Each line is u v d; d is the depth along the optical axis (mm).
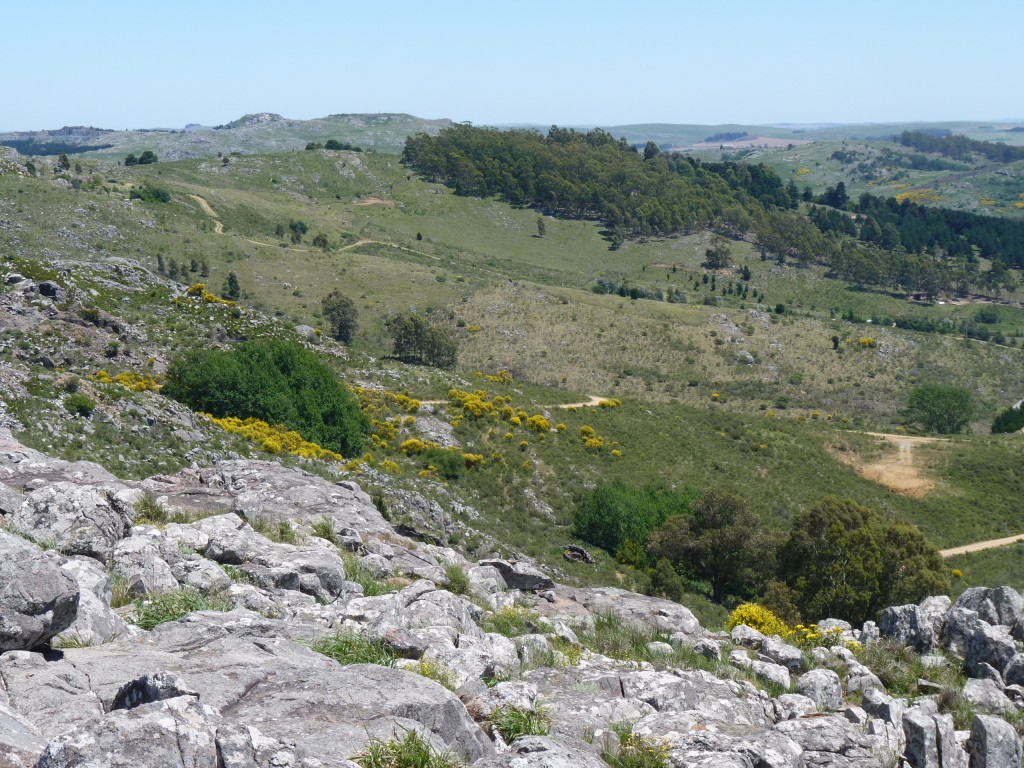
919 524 67688
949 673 15984
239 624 9008
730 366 133000
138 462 34000
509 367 121312
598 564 45031
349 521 18312
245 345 57281
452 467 57062
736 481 68688
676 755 8336
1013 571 58969
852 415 120438
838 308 186875
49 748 4785
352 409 57250
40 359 53062
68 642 7535
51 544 10375
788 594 31297
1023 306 192625
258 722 6109
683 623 16328
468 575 17297
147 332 61594
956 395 108750
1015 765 11328
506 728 7926
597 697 9773
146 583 10336
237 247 150000
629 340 135625
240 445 40969
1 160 158250
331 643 9180
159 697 5781
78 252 132250
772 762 8391
